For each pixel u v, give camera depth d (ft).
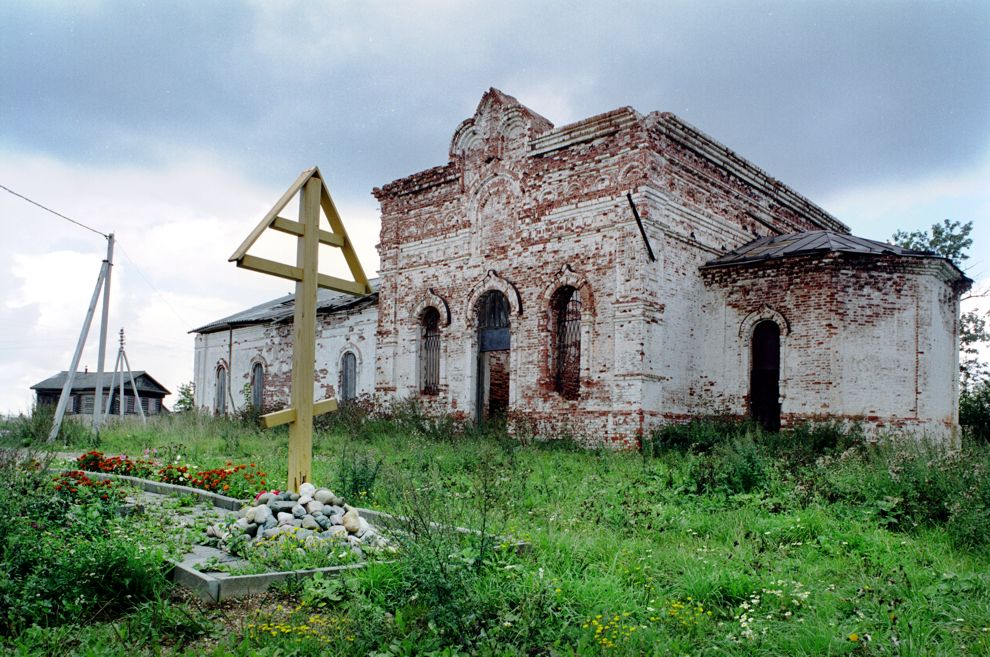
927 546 26.94
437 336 77.77
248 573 20.43
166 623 17.39
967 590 21.89
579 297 65.16
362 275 32.48
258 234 28.40
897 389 56.95
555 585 20.16
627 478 40.55
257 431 65.26
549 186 66.80
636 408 58.39
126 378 168.14
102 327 80.02
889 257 57.47
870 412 56.65
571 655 16.35
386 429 69.05
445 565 18.70
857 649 17.40
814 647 17.56
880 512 31.50
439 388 74.90
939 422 58.70
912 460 35.35
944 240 98.32
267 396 103.60
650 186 60.29
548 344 65.67
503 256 70.13
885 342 57.36
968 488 30.55
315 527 25.12
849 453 42.98
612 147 62.39
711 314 64.90
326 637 16.88
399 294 80.53
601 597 19.95
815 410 57.93
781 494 34.53
